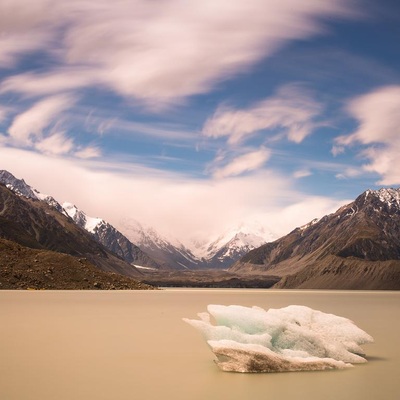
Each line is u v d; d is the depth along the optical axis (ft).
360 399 73.31
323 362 93.25
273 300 377.50
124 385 81.05
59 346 119.85
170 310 237.86
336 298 428.15
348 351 103.30
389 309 267.59
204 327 95.35
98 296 357.41
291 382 82.74
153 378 85.97
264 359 90.84
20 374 88.79
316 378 85.61
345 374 88.99
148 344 124.06
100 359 103.24
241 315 97.55
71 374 88.94
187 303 307.99
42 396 74.64
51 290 426.10
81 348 117.08
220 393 76.23
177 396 74.69
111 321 180.14
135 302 302.25
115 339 132.57
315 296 482.28
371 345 123.13
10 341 127.75
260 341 93.91
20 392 76.74
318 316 111.96
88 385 81.00
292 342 97.86
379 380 84.23
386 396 74.74
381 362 100.22
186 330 153.69
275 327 96.68
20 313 205.77
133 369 93.30
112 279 505.25
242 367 90.43
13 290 405.59
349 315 222.69
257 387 79.71
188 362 100.17
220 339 94.38
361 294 560.20
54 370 92.22
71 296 343.67
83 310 226.99
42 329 153.58
